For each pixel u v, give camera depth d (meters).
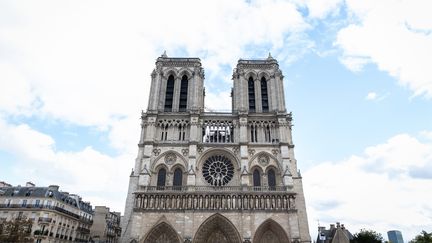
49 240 84.81
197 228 73.19
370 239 84.62
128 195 79.56
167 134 88.25
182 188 79.06
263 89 98.50
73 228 97.94
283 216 75.38
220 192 77.19
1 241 62.03
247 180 80.31
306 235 76.19
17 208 85.94
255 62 101.44
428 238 82.81
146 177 79.50
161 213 74.75
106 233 110.12
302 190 81.81
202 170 84.25
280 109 91.62
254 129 90.19
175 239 72.94
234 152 86.00
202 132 89.88
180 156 84.44
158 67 97.56
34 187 91.62
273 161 85.12
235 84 98.12
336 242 86.38
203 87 100.25
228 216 74.88
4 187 92.12
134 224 72.81
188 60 100.19
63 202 93.44
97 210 108.75
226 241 75.50
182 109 93.88
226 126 91.00
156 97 92.25
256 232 73.50
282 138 87.00
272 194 77.38
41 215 85.12
